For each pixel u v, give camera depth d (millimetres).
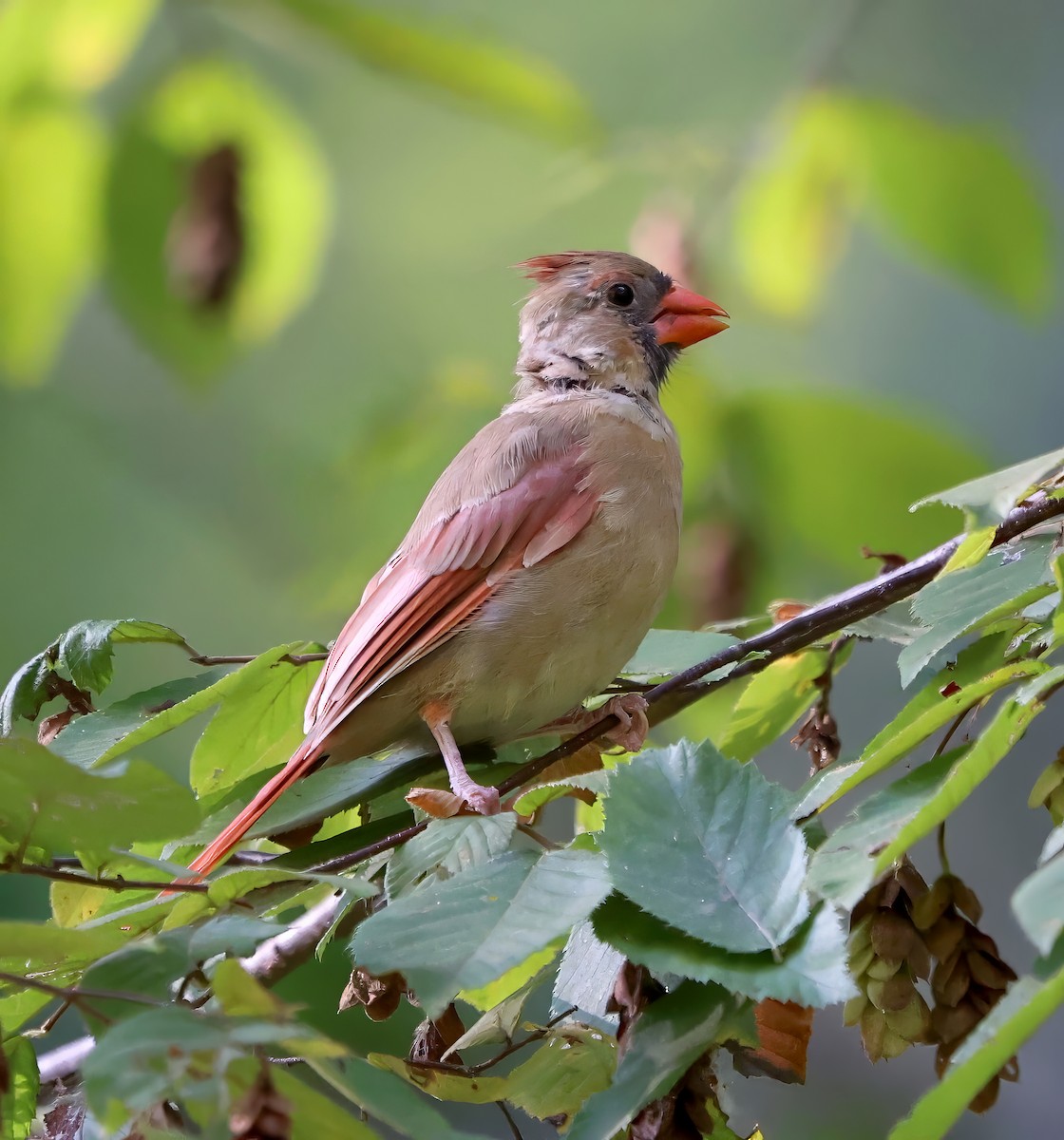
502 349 15133
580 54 15508
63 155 10211
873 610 7059
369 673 7363
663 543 7777
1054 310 14852
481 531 7539
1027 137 15875
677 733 10125
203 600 14289
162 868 5355
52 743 7016
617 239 14742
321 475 14328
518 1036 6980
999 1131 11727
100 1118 3971
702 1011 5188
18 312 10406
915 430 9703
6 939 4844
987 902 12781
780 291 11188
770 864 5098
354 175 15477
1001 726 4699
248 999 4395
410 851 5723
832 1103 11711
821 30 11328
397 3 11688
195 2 9914
